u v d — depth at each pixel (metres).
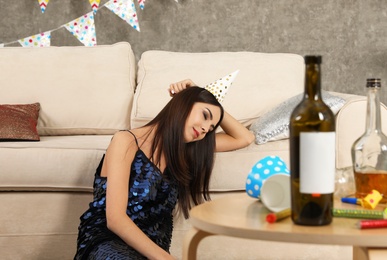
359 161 1.48
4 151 2.37
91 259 1.93
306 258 2.39
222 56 3.04
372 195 1.38
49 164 2.38
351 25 4.11
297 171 1.21
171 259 1.89
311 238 1.14
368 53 4.13
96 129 2.99
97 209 2.06
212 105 2.06
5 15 3.98
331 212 1.22
